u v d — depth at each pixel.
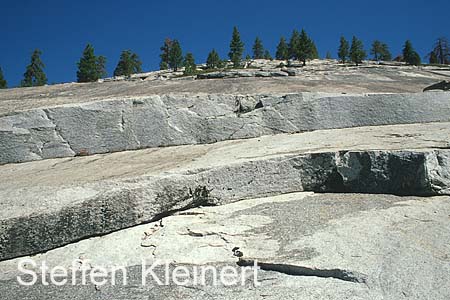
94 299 4.11
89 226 5.22
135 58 48.06
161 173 6.14
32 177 6.73
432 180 6.17
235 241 5.04
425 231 4.99
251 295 4.01
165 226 5.61
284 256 4.55
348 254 4.50
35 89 16.09
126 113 8.87
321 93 9.74
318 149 7.15
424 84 17.50
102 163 7.64
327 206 5.99
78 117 8.57
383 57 55.72
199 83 15.29
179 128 9.10
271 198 6.55
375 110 9.44
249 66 41.03
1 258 4.80
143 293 4.17
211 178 6.30
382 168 6.45
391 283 4.01
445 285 3.93
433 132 7.92
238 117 9.34
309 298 3.90
